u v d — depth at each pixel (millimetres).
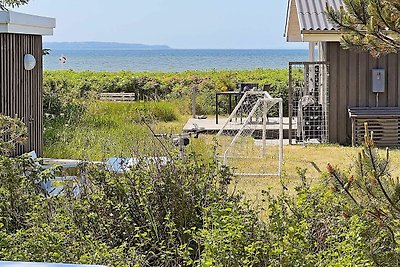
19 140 8305
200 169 6238
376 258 4508
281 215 5301
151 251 5477
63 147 14250
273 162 13664
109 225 5781
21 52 9461
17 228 5875
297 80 23547
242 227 4785
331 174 4719
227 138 16516
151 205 5949
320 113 17094
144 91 28734
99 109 21781
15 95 9312
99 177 6289
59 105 20391
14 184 6070
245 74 31516
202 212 5797
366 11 6004
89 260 4684
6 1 14055
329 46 16562
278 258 4664
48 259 4773
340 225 5141
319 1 16672
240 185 10711
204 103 24875
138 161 6641
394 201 4480
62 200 5961
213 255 4641
